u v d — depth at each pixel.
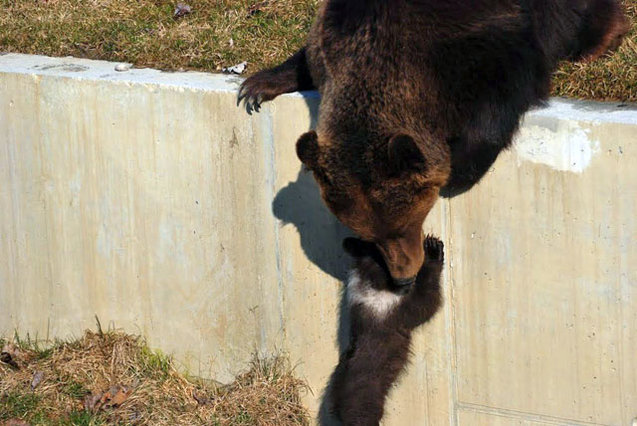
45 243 7.31
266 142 6.48
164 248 6.98
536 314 6.10
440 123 5.57
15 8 8.20
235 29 7.45
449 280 6.24
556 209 5.88
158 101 6.68
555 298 6.04
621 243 5.79
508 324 6.18
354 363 6.22
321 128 5.57
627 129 5.61
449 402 6.47
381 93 5.46
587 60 6.46
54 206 7.20
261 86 6.38
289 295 6.73
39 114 7.03
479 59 5.50
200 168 6.71
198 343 7.10
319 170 5.37
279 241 6.65
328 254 6.52
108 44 7.48
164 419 6.75
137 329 7.25
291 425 6.75
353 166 5.29
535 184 5.89
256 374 6.91
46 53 7.61
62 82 6.90
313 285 6.64
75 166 7.04
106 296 7.25
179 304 7.06
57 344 7.45
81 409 6.88
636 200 5.69
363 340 6.18
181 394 6.95
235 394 6.86
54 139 7.04
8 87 7.07
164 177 6.82
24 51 7.69
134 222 7.01
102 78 6.81
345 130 5.44
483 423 6.43
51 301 7.42
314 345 6.77
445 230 6.16
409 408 6.59
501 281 6.13
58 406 6.92
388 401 6.62
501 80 5.53
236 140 6.56
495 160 5.90
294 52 7.12
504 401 6.33
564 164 5.80
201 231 6.84
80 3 8.16
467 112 5.57
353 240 6.05
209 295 6.96
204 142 6.65
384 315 6.07
